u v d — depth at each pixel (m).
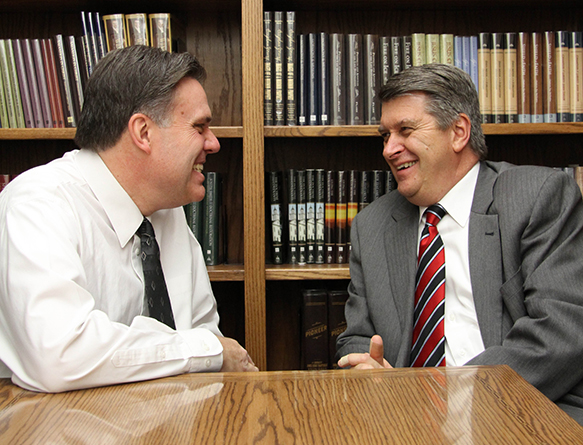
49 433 0.55
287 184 1.67
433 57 1.60
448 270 1.24
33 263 0.83
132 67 1.01
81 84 1.58
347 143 1.86
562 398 1.06
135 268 1.12
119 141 1.03
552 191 1.15
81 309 0.81
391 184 1.66
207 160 1.86
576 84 1.58
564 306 1.03
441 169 1.23
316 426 0.55
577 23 1.81
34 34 1.79
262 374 0.73
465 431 0.54
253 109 1.52
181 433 0.54
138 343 0.80
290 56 1.58
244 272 1.56
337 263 1.67
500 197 1.20
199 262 1.35
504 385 0.67
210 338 0.90
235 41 1.81
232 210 1.87
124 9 1.74
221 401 0.63
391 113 1.24
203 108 1.08
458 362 1.18
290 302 1.89
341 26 1.81
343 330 1.65
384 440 0.52
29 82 1.58
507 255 1.15
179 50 1.68
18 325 0.79
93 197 1.05
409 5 1.75
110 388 0.73
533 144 1.86
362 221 1.42
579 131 1.55
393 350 1.24
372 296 1.31
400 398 0.63
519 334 1.07
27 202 0.93
